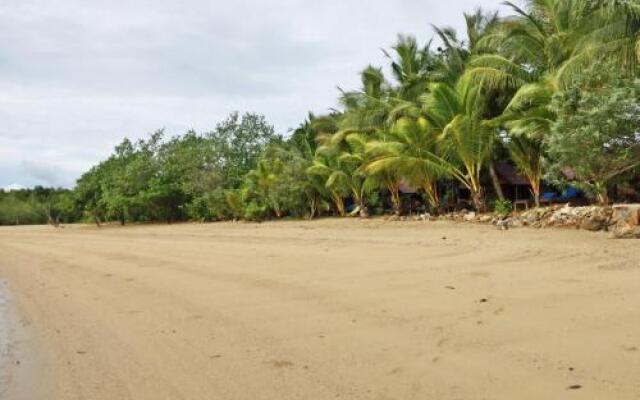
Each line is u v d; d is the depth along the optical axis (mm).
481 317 7410
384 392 5211
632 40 16797
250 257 16266
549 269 10273
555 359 5625
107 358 7160
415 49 32312
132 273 15289
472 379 5328
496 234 16828
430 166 25125
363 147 29047
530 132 19203
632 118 14336
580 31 18391
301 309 8852
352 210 37156
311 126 40250
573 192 25047
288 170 36281
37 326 9469
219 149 49750
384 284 10195
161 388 5859
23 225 82000
